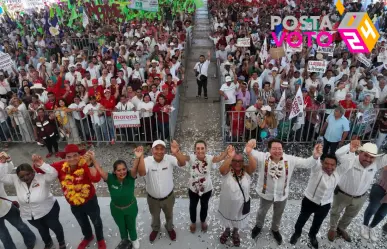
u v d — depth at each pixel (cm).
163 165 441
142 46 1313
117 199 425
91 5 1559
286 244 497
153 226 499
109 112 819
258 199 614
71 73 1062
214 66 1483
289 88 945
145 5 1421
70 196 421
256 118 785
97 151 819
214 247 495
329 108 820
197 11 2814
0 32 1917
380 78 919
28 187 420
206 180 452
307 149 800
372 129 786
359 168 425
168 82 936
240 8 2130
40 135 765
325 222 540
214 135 895
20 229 465
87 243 496
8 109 814
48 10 1989
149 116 793
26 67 1259
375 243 495
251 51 1362
